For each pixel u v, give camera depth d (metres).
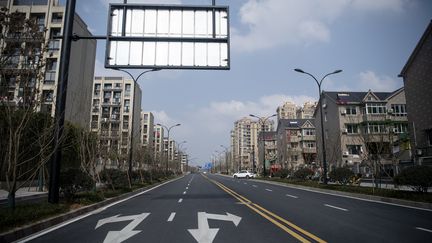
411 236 8.20
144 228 9.34
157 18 14.96
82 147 19.64
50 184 13.02
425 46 32.19
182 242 7.58
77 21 50.59
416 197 15.71
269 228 9.26
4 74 10.85
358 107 52.75
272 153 97.12
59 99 13.12
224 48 14.92
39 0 48.94
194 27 14.96
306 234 8.42
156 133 123.19
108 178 22.14
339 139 47.25
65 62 13.50
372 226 9.59
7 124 11.85
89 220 10.92
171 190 26.92
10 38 11.08
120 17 14.86
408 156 35.50
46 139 12.93
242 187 30.78
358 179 30.42
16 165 10.79
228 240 7.77
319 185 27.97
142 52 14.69
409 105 34.31
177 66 14.62
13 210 10.16
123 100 82.38
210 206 14.76
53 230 9.15
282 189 27.67
